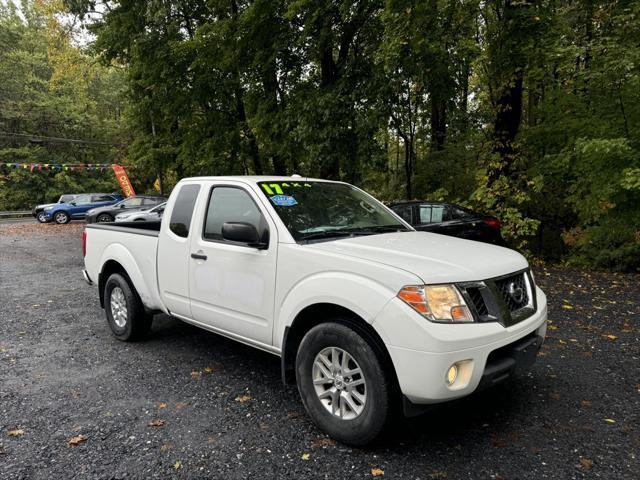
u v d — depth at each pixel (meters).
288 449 2.83
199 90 14.23
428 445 2.85
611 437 2.93
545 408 3.33
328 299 2.85
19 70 39.19
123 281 4.87
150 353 4.64
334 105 10.47
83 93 40.41
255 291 3.41
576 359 4.29
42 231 20.89
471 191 13.43
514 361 2.78
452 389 2.51
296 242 3.22
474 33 11.00
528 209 10.63
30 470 2.65
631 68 7.39
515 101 11.05
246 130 15.35
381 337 2.60
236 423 3.18
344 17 10.32
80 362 4.41
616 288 7.22
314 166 11.47
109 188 41.12
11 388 3.82
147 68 14.61
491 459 2.69
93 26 17.77
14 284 8.49
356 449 2.82
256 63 12.07
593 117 8.75
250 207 3.63
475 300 2.72
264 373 4.09
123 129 39.91
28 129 39.53
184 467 2.66
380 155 10.55
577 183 9.10
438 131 16.19
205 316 3.91
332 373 2.92
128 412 3.36
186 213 4.16
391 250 3.04
